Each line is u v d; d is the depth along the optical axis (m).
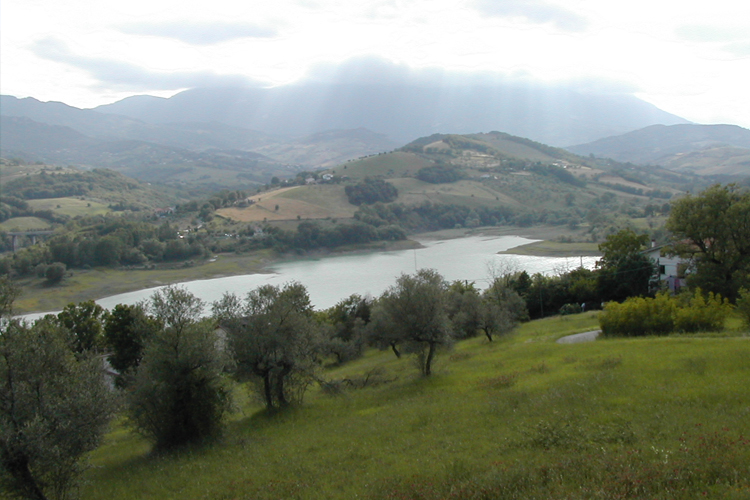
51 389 15.78
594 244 158.75
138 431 25.08
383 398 28.02
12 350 15.23
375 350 66.25
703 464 11.14
